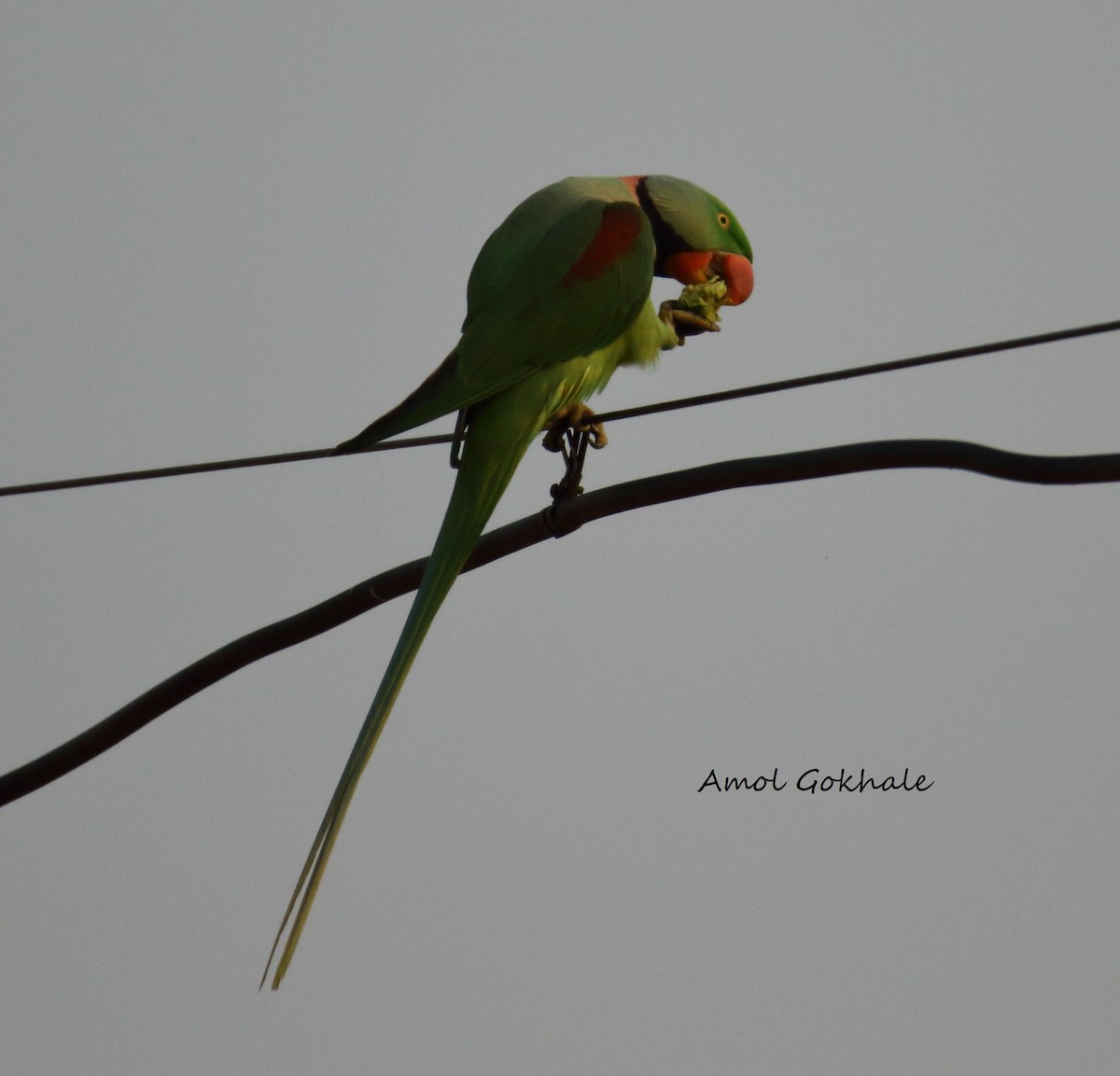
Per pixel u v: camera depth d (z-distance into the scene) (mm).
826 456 8125
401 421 9953
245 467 10133
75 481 10430
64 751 9875
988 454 7449
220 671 9805
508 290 10742
